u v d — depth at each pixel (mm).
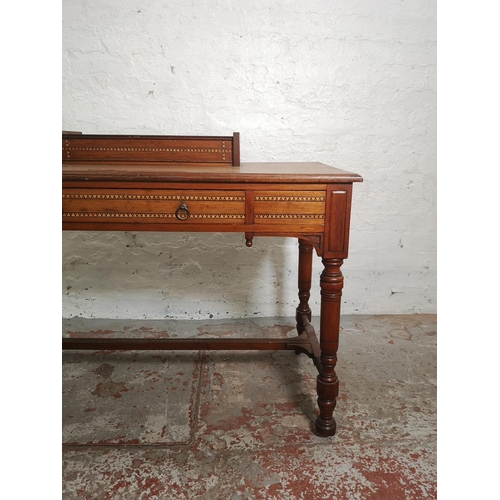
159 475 1194
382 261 2285
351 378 1709
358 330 2145
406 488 1150
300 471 1211
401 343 2012
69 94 1990
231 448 1307
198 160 1738
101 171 1236
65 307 2236
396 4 1985
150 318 2264
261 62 2004
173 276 2217
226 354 1934
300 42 1996
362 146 2135
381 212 2221
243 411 1498
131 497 1119
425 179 2188
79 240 2146
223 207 1260
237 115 2059
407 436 1367
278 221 1271
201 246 2186
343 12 1979
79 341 1679
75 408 1505
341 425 1420
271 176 1226
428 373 1755
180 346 1690
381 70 2051
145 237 2156
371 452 1291
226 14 1944
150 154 1729
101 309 2244
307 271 1920
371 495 1126
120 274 2203
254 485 1159
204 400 1563
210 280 2232
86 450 1293
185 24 1945
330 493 1133
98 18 1919
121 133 2045
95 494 1127
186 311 2266
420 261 2291
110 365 1820
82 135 1709
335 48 2014
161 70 1986
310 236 1289
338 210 1265
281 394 1609
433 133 2135
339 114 2090
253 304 2275
